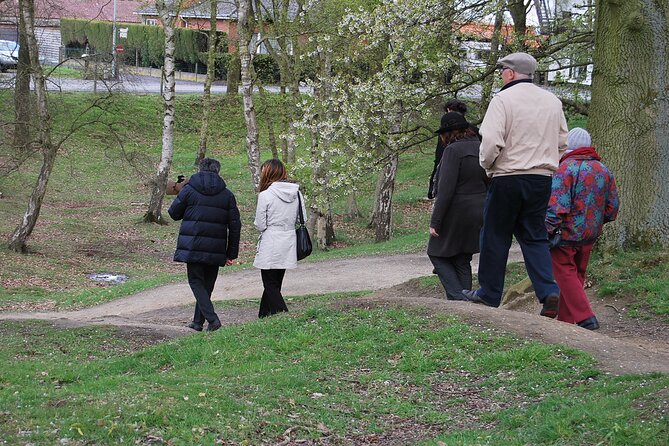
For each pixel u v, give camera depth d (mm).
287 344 7148
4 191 30812
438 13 15633
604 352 6336
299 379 6055
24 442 4426
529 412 5148
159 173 28016
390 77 15852
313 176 19141
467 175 8016
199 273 9328
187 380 6098
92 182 35125
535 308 9359
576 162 7570
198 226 9125
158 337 9250
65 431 4602
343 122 16688
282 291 13773
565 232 7590
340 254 18625
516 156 6902
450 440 4797
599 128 9961
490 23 18609
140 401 5191
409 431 5152
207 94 33812
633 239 9789
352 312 7676
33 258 21172
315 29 20562
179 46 55250
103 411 4938
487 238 7324
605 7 9852
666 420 4473
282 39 23297
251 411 5203
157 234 26859
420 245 18625
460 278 8211
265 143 42531
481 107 16359
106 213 30047
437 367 6359
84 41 55688
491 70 15461
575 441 4504
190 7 31922
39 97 21281
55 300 15898
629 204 9805
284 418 5125
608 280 9406
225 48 39312
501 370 6176
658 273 9281
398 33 15766
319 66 22281
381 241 23281
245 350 7164
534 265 7152
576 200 7547
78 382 6574
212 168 9289
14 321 10219
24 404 5227
